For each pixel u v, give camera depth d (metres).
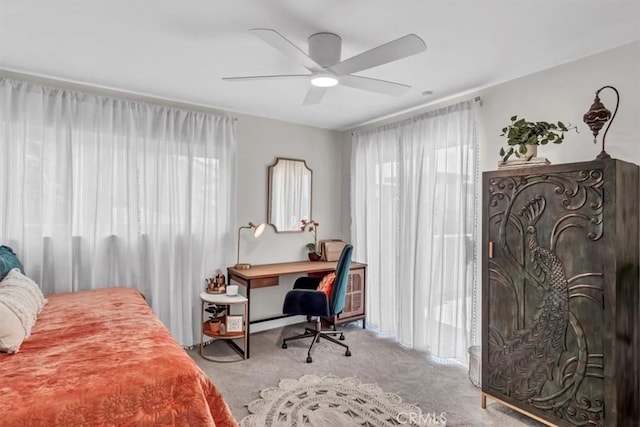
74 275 3.07
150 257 3.35
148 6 1.95
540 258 2.21
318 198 4.60
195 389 1.56
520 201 2.30
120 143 3.24
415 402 2.57
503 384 2.39
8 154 2.79
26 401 1.30
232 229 3.86
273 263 4.23
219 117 3.77
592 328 1.99
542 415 2.19
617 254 1.92
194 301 3.60
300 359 3.31
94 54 2.55
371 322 4.22
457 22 2.07
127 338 1.89
